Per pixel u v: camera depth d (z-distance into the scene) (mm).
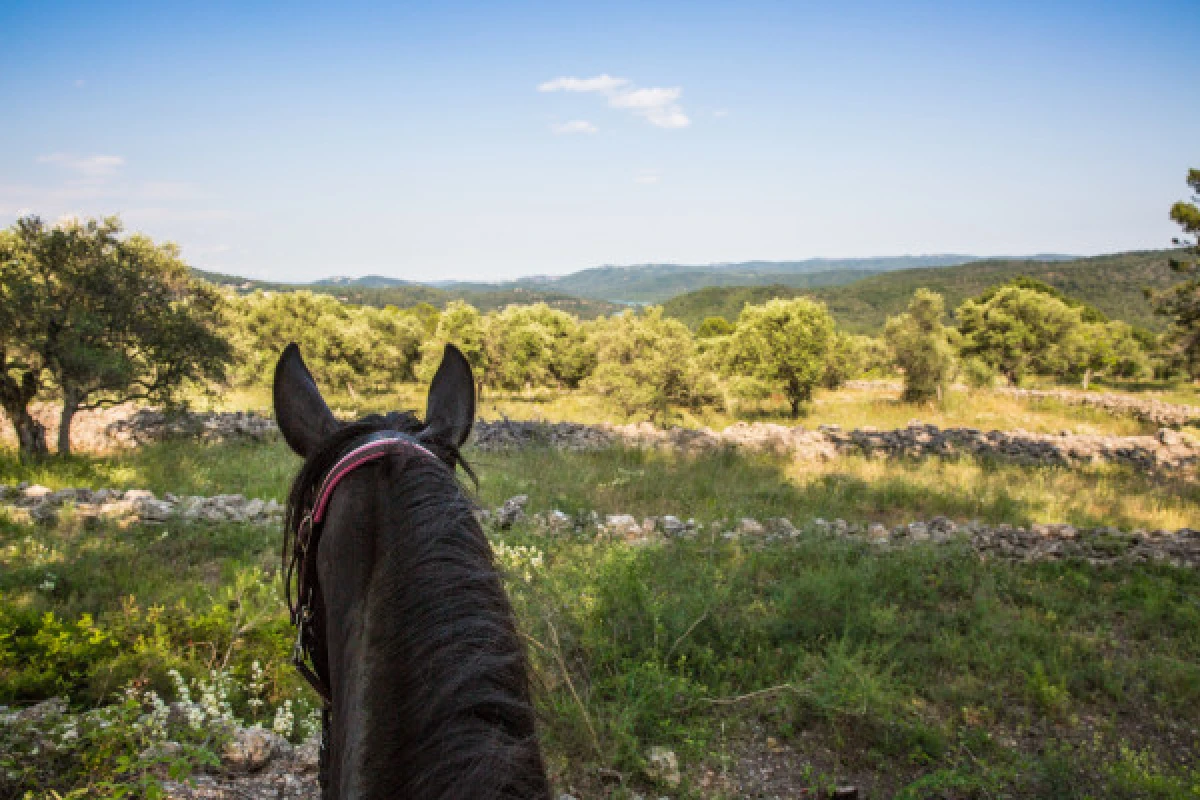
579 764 4227
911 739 4754
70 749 3574
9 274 11695
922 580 7441
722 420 22859
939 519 9422
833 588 6684
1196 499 13023
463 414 1680
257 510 8977
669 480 12422
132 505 8641
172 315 12883
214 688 4332
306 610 1470
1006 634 6293
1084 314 61875
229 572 7047
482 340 28688
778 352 24109
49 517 8359
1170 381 41594
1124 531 10039
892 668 5484
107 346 12422
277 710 4473
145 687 4539
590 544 7711
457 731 944
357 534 1298
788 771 4523
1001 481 13680
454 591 1105
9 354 11984
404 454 1380
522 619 4371
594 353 31109
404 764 974
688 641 5711
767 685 5410
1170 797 4211
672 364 21797
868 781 4453
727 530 9156
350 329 26156
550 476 12156
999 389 31156
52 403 15664
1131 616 7043
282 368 1648
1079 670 5809
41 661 4652
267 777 3680
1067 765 4414
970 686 5473
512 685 1034
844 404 27266
